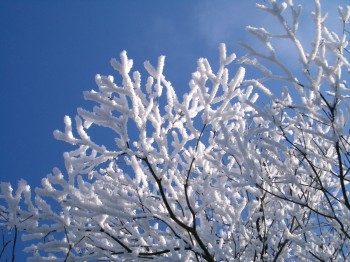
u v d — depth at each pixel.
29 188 3.73
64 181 3.71
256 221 4.65
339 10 3.56
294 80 3.40
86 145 3.78
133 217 3.71
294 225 4.60
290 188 4.43
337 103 3.38
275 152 3.72
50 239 4.02
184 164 4.41
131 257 3.90
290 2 3.23
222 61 3.87
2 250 3.40
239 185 3.58
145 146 3.69
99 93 3.65
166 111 4.12
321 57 3.39
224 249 3.95
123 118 3.63
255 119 4.69
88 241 3.88
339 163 3.43
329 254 4.16
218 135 4.40
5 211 3.72
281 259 4.40
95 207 3.64
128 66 3.59
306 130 3.57
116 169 4.46
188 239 3.76
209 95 3.91
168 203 3.99
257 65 3.48
